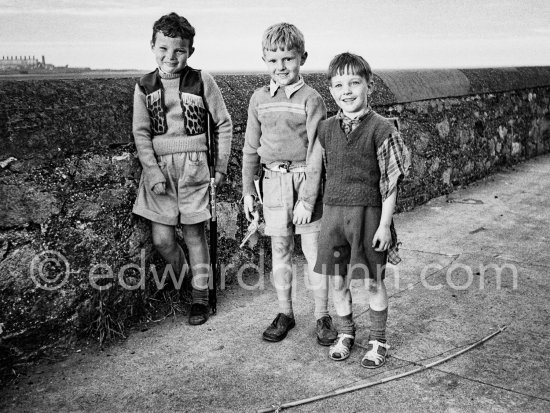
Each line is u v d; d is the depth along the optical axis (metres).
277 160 2.87
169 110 2.96
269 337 2.88
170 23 2.85
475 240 4.37
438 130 5.61
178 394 2.43
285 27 2.70
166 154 3.00
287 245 2.96
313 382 2.50
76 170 2.76
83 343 2.84
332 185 2.57
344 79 2.46
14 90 2.54
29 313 2.63
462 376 2.50
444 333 2.90
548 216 4.98
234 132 3.60
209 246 3.39
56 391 2.47
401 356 2.69
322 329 2.86
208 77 3.04
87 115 2.77
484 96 6.45
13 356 2.60
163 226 3.07
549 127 8.05
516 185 6.13
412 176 5.26
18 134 2.52
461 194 5.79
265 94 2.84
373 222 2.52
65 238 2.74
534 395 2.34
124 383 2.53
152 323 3.11
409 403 2.31
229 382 2.52
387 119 2.52
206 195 3.12
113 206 2.94
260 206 3.51
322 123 2.65
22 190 2.56
